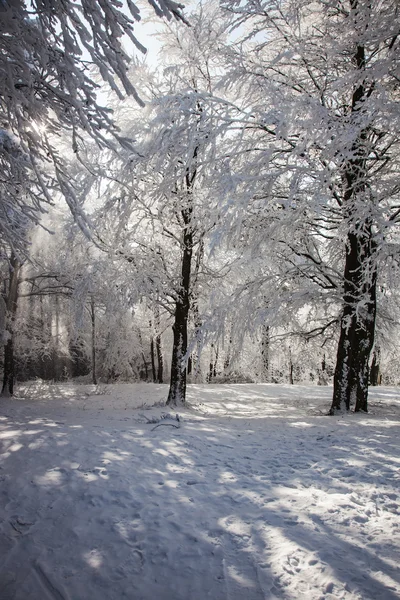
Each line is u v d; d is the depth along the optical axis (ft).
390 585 9.08
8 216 16.49
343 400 34.96
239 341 36.70
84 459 18.62
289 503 13.74
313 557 10.32
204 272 44.73
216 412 42.11
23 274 58.75
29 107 12.78
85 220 14.85
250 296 35.78
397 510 12.94
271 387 68.44
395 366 75.66
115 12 10.60
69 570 10.25
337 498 13.99
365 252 34.45
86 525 12.50
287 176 36.91
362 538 11.19
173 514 13.08
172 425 27.43
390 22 26.43
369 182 31.94
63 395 56.85
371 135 34.76
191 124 33.96
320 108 28.73
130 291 39.70
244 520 12.56
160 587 9.53
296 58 35.63
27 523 12.73
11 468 17.53
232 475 16.92
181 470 17.49
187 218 42.11
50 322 74.23
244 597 9.05
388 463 17.83
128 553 10.94
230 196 31.30
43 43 11.32
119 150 36.42
